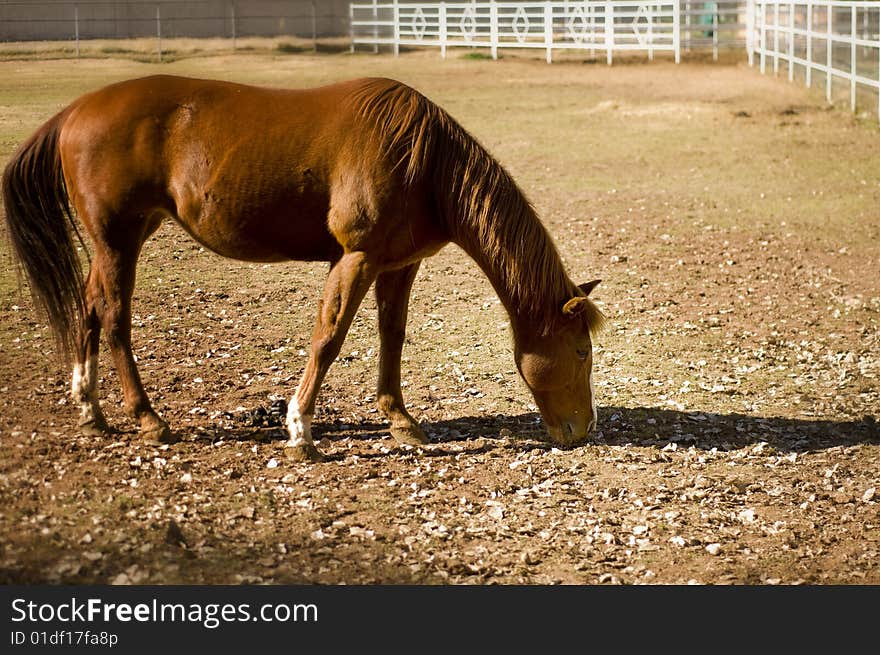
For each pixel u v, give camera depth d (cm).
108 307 579
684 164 1639
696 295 989
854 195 1428
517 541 511
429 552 491
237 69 2753
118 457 570
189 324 843
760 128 1973
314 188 560
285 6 4025
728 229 1245
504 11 3962
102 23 3628
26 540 455
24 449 568
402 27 3959
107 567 441
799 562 501
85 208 567
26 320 814
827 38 2217
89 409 599
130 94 568
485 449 625
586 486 578
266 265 1028
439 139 565
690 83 2686
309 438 587
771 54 2811
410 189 559
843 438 668
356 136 555
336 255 579
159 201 571
